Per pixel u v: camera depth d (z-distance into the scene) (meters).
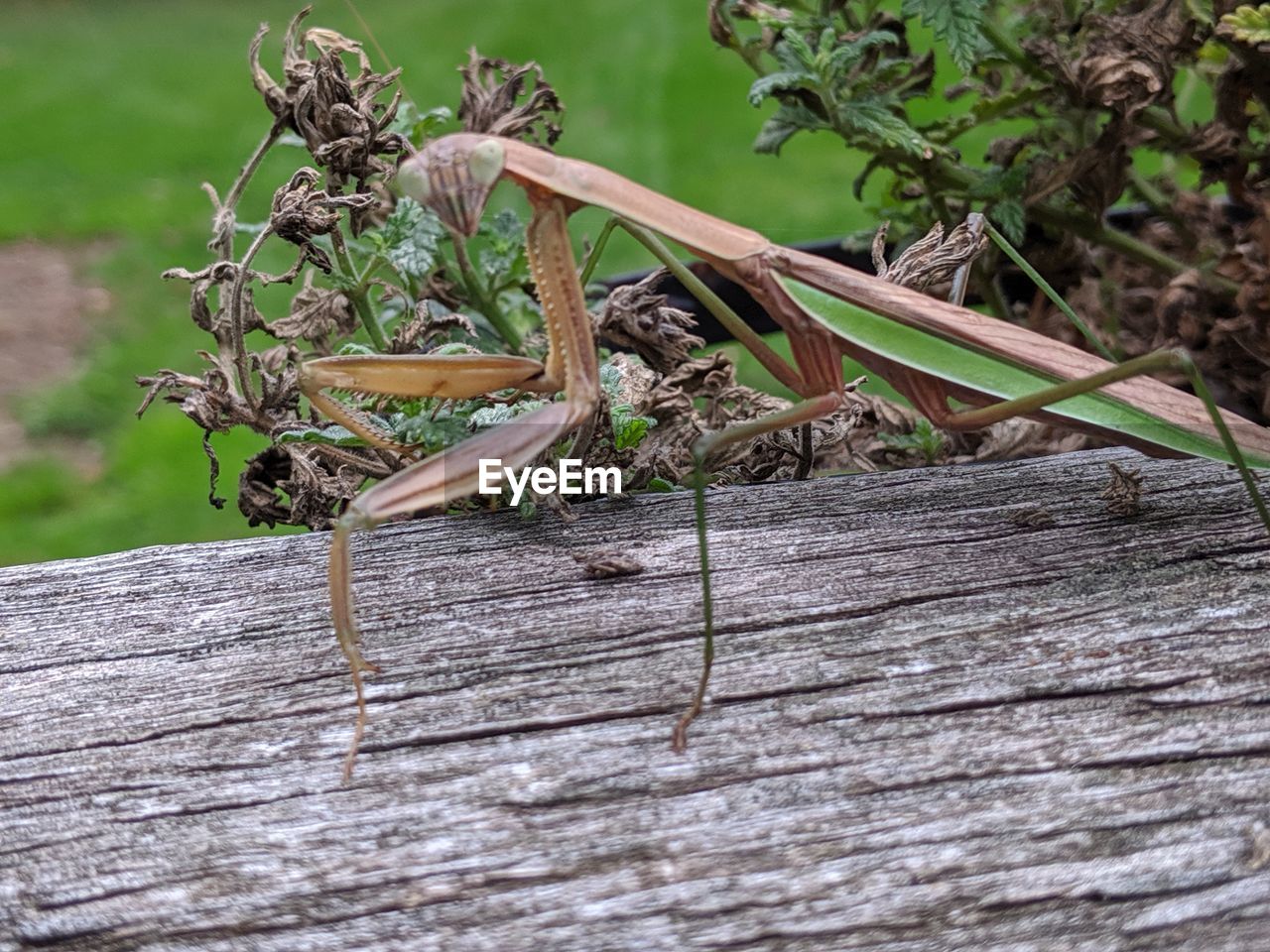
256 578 0.12
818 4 0.17
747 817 0.09
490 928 0.09
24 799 0.09
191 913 0.09
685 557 0.12
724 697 0.10
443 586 0.11
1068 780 0.09
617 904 0.09
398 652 0.11
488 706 0.10
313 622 0.11
